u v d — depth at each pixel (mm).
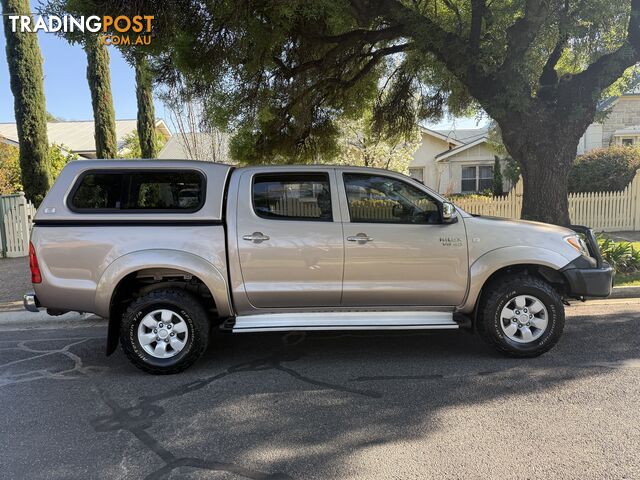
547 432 3512
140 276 4879
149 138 19375
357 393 4293
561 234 5059
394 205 5000
